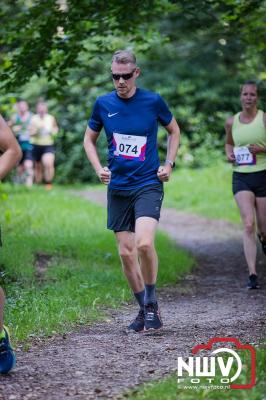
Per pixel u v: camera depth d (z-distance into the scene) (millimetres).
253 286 16734
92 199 38000
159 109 12000
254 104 16766
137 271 12281
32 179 41719
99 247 20797
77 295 14852
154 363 10180
